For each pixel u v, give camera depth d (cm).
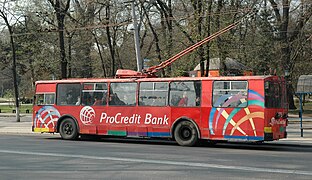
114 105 2041
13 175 1105
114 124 2031
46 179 1051
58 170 1178
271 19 4638
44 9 3784
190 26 3209
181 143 1861
